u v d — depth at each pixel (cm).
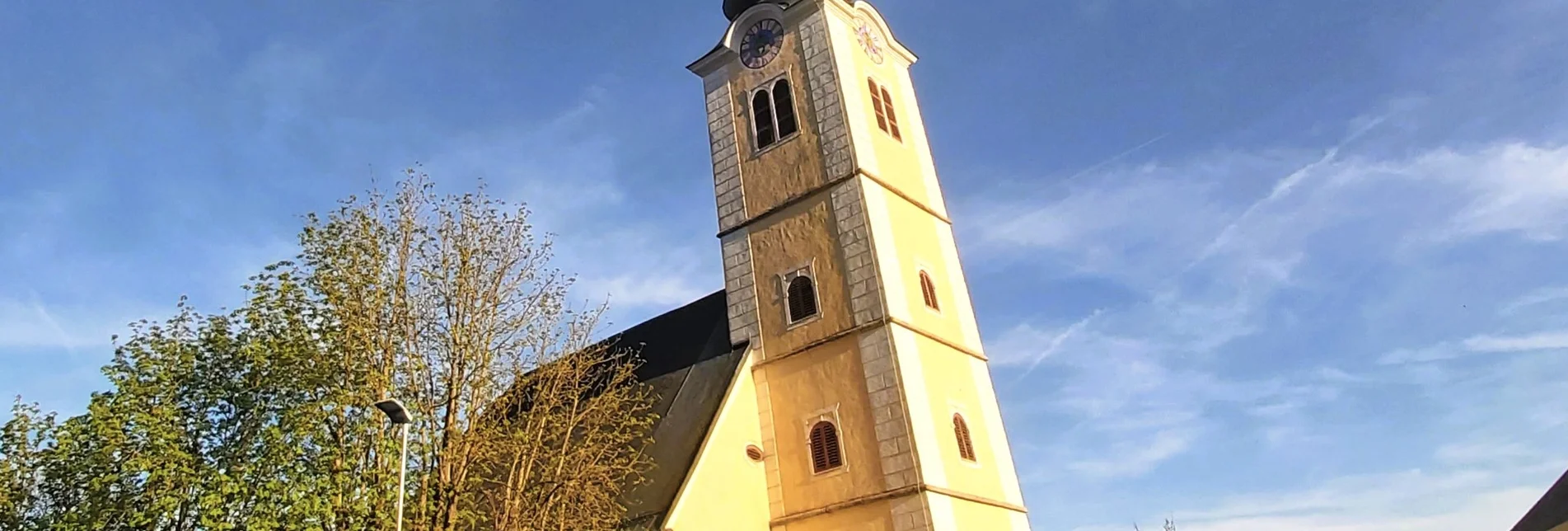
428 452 2598
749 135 4028
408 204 2838
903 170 3922
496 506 2678
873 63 4141
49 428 2670
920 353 3400
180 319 2795
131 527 2473
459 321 2731
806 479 3328
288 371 2620
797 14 4050
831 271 3553
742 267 3819
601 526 2767
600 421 2888
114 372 2631
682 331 4050
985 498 3334
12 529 2575
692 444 3253
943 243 3916
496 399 2719
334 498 2442
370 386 2566
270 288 2708
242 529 2419
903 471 3127
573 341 2920
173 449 2477
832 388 3388
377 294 2677
